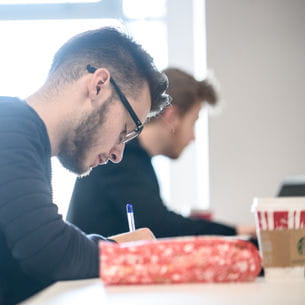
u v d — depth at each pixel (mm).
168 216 2307
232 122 4328
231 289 1029
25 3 4461
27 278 1470
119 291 1021
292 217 1187
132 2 4543
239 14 4336
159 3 4609
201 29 4469
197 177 4648
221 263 1097
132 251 1091
